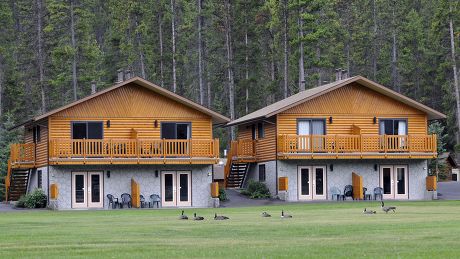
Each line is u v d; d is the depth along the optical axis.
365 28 134.12
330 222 39.91
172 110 70.19
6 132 95.25
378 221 40.06
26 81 119.38
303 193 73.38
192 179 69.88
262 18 118.12
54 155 65.81
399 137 73.75
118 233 34.62
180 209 62.88
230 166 81.50
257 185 75.06
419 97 130.50
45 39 109.19
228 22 115.62
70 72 113.44
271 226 37.62
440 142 107.62
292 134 73.44
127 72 75.62
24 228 38.81
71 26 108.25
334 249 26.47
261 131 77.81
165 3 126.50
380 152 73.25
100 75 114.88
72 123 67.94
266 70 127.00
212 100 134.62
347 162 74.38
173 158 68.00
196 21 134.00
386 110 75.31
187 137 70.44
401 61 128.12
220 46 121.44
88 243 29.91
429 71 127.38
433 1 142.00
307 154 72.06
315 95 73.31
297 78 121.50
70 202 67.19
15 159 72.62
